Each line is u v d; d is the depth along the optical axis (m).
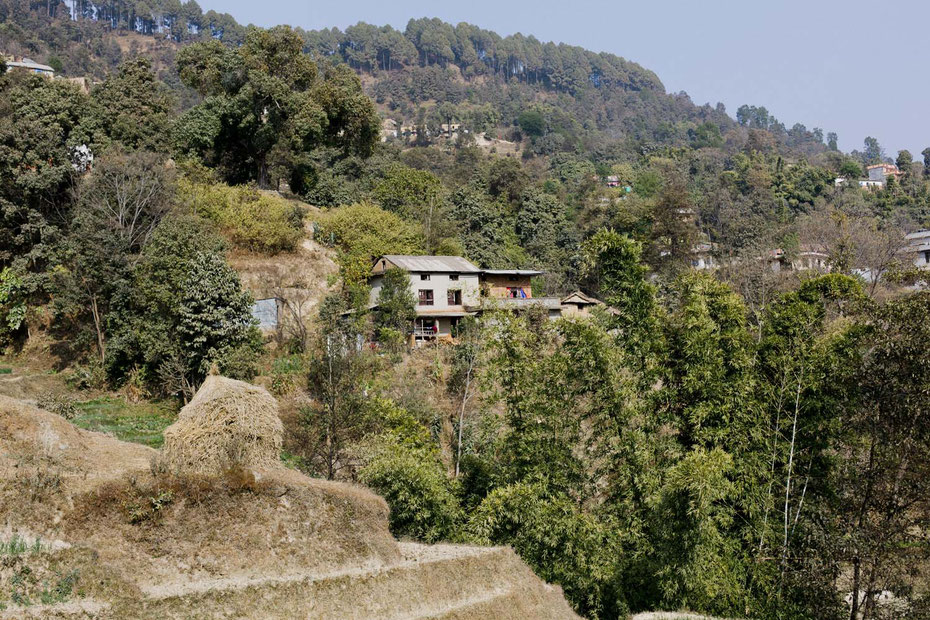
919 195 132.50
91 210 48.38
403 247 64.69
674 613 25.06
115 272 44.75
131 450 22.41
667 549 25.03
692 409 27.86
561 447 28.28
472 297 55.78
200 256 42.44
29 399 35.81
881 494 26.33
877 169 167.62
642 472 26.92
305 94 72.19
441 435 39.44
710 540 25.08
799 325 28.50
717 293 29.84
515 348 30.62
